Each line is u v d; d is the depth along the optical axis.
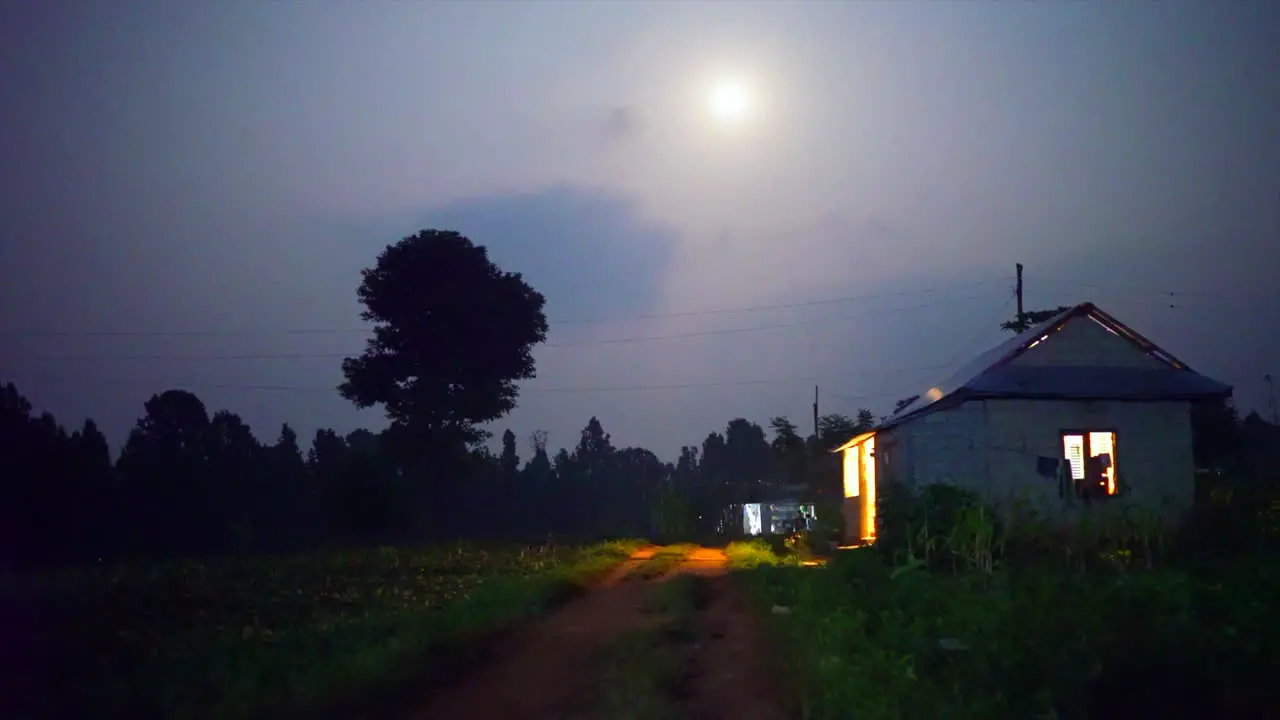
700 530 57.28
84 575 27.59
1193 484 25.84
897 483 25.78
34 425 41.84
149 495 45.88
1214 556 20.31
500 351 53.94
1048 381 26.27
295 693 10.77
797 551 32.44
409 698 11.41
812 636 13.23
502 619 15.93
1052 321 27.31
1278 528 20.91
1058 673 10.23
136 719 10.41
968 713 9.43
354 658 12.28
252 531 44.88
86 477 42.66
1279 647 10.89
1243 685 9.97
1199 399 26.03
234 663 12.69
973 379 26.41
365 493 47.81
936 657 11.67
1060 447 25.98
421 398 53.00
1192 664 10.44
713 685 11.79
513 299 54.50
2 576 29.08
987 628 12.47
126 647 14.70
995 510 22.45
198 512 46.62
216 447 58.56
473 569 27.44
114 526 42.72
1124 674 10.23
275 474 52.84
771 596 18.08
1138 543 21.03
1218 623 12.38
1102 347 27.17
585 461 92.56
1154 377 26.67
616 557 33.69
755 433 99.19
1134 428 26.06
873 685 10.55
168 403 58.50
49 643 15.13
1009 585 16.06
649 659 12.61
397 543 44.66
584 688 11.84
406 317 53.22
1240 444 38.00
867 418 58.22
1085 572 17.86
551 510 68.38
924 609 14.77
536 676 12.62
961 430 26.22
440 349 53.25
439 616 15.74
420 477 53.56
